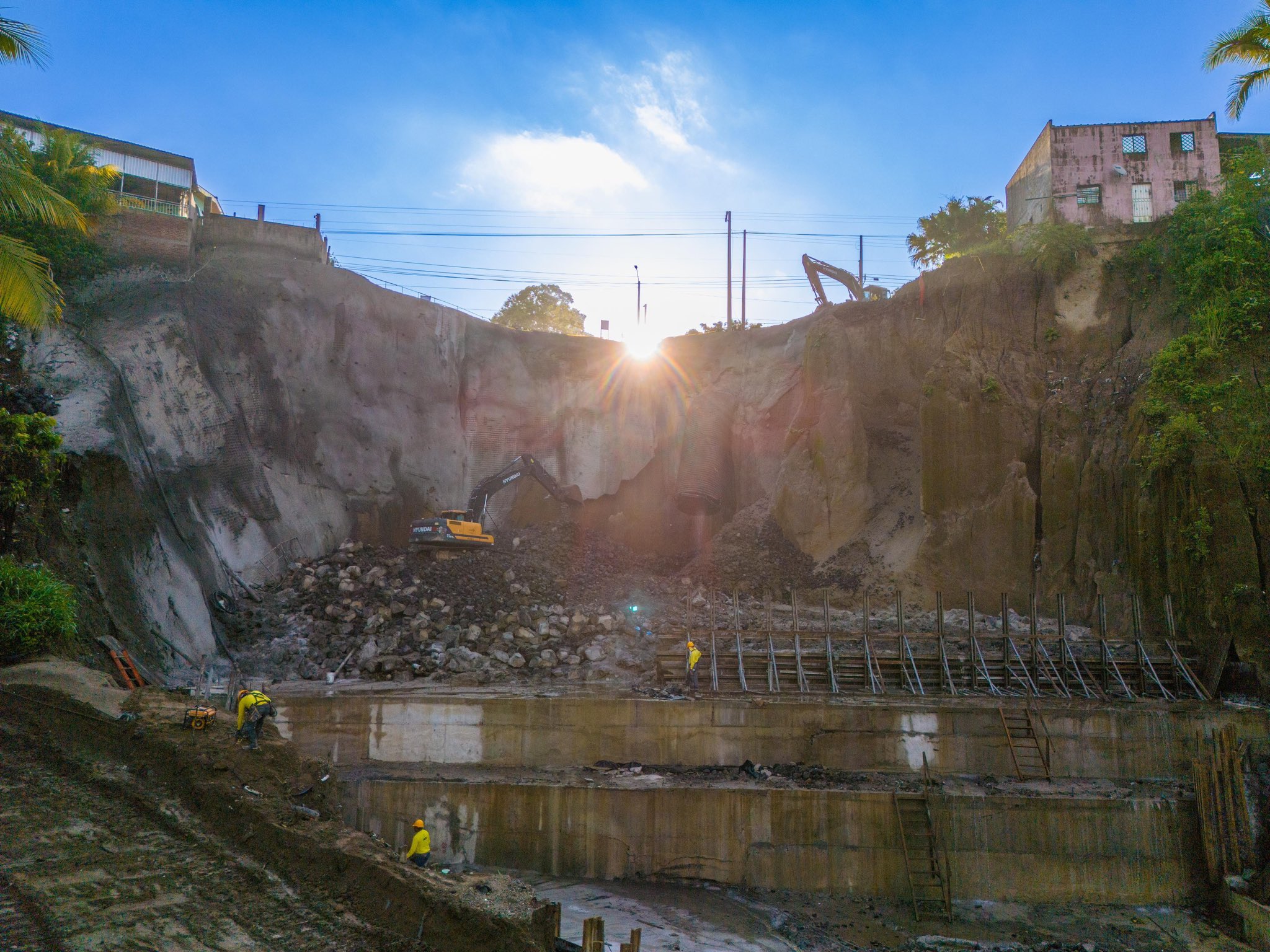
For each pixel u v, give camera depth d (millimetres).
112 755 16125
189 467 37656
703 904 22422
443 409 51656
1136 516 34750
